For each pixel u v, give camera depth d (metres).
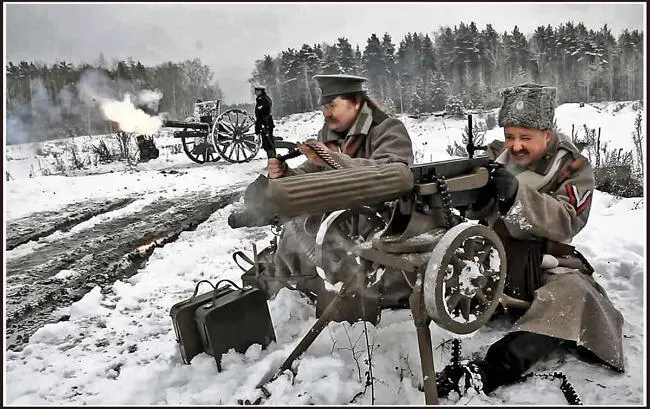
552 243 3.03
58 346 3.43
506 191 2.72
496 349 2.64
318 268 2.70
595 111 14.60
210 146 14.96
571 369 2.75
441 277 2.27
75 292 4.61
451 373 2.53
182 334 2.88
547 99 3.01
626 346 2.95
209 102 15.27
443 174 2.57
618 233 4.72
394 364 2.77
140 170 13.62
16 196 9.36
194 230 6.75
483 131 12.14
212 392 2.58
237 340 2.89
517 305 2.84
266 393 2.57
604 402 2.44
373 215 2.71
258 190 2.21
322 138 3.75
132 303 4.13
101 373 3.02
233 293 3.01
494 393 2.57
